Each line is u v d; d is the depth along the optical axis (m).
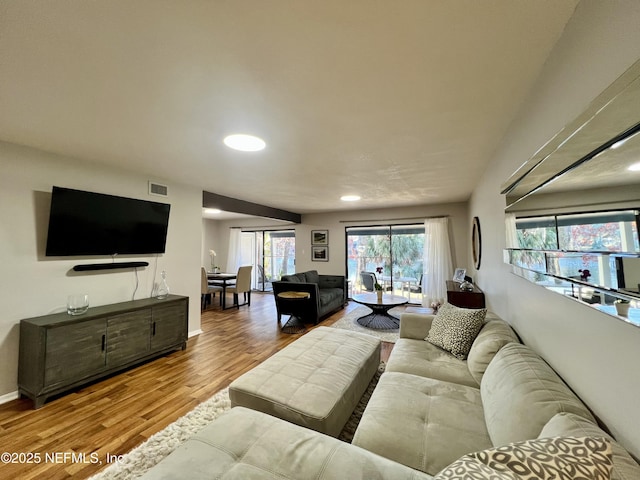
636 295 0.73
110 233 2.95
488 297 3.02
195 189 3.98
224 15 1.01
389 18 1.02
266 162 2.81
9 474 1.51
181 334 3.38
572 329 1.17
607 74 0.82
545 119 1.30
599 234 0.89
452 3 0.96
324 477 1.01
